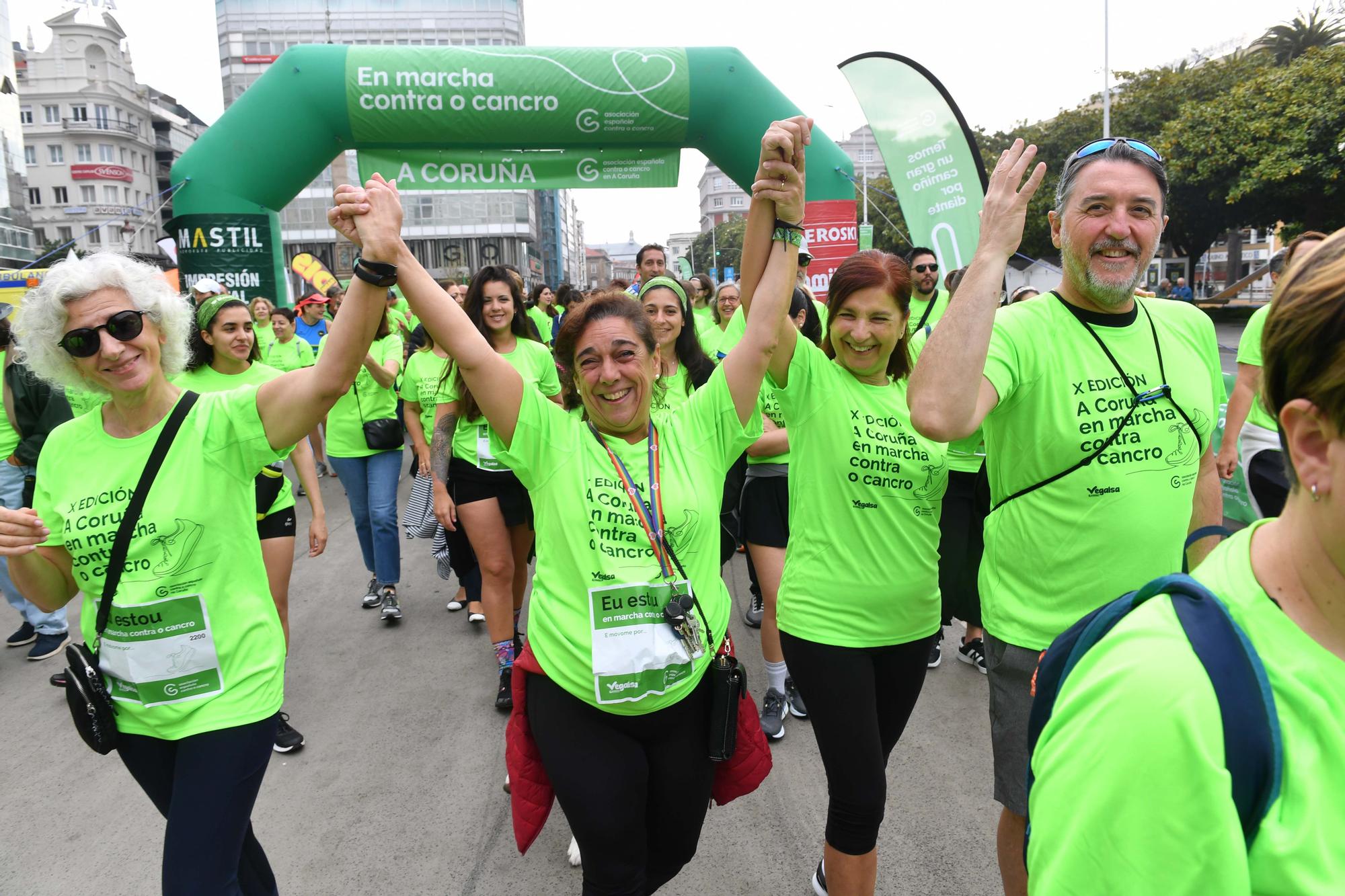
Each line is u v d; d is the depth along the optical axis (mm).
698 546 2061
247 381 3895
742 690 2070
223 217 9602
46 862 2904
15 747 3723
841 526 2350
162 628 1917
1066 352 1992
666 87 9773
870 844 2246
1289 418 761
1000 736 2131
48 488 1984
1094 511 1964
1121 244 1906
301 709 4008
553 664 1972
